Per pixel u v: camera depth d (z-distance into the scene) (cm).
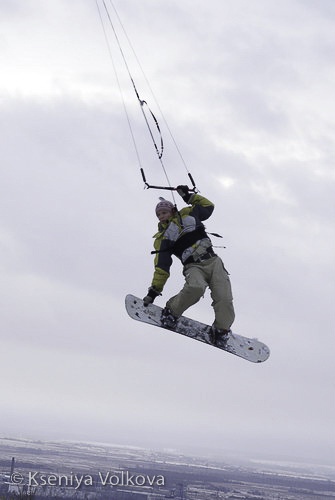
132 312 1778
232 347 1805
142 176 1759
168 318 1766
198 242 1734
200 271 1731
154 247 1755
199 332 1802
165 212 1736
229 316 1761
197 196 1769
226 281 1750
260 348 1820
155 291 1731
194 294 1706
